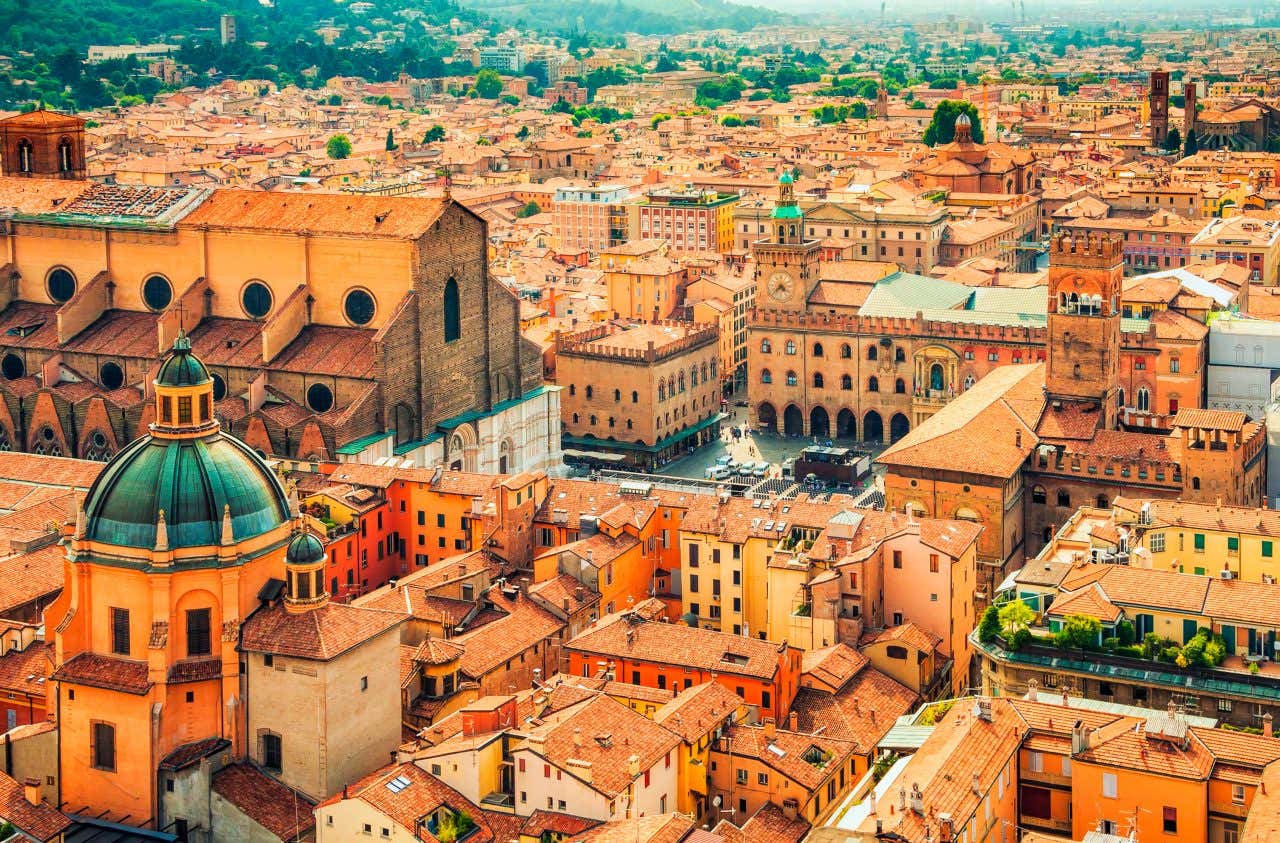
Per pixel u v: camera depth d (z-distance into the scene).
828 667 193.00
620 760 162.25
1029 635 182.50
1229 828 147.25
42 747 179.62
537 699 173.88
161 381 179.75
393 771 163.62
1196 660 174.88
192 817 174.12
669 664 190.38
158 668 173.75
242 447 184.38
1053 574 191.75
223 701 176.75
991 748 153.12
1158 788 147.88
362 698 178.25
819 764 175.25
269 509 181.50
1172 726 151.25
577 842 149.50
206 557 175.75
